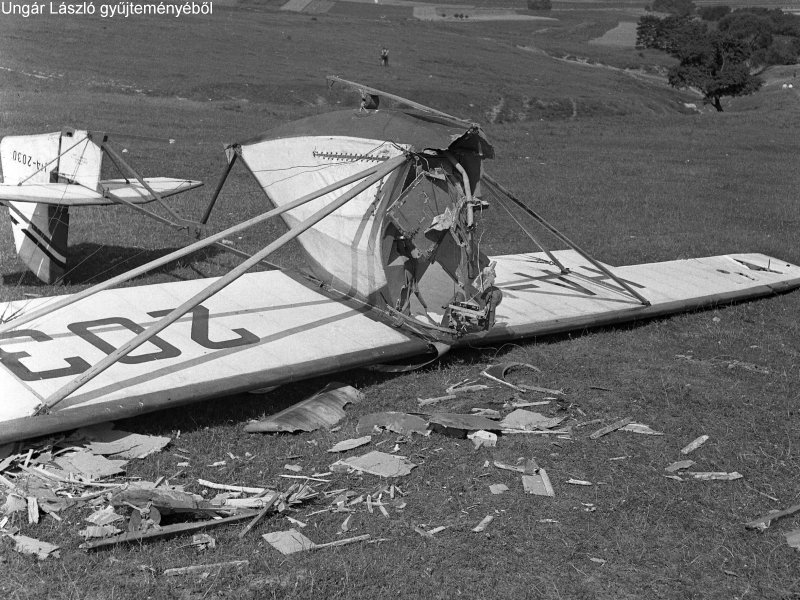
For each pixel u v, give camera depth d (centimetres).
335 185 927
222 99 4756
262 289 1118
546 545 665
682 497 751
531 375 1023
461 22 16912
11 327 808
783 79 10350
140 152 2264
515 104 6456
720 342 1188
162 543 630
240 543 637
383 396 934
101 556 609
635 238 1786
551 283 1320
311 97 5234
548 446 834
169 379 823
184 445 785
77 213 1617
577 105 6738
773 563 659
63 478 699
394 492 728
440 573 621
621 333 1203
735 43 8062
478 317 984
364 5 17675
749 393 1004
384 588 596
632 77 10350
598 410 932
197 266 1364
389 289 1042
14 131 2397
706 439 863
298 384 945
